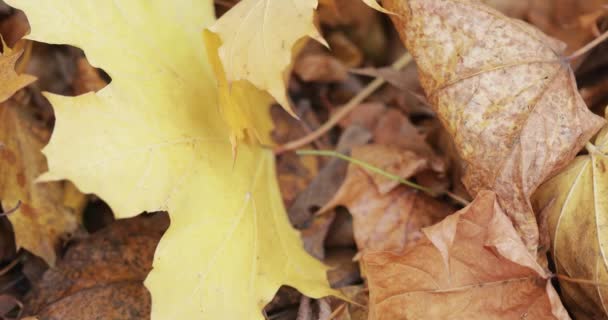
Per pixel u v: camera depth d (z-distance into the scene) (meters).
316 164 0.52
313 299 0.46
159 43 0.44
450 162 0.49
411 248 0.44
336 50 0.56
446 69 0.44
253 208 0.45
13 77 0.42
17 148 0.47
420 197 0.49
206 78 0.45
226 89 0.43
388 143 0.52
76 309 0.45
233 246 0.43
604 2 0.53
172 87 0.43
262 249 0.44
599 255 0.43
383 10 0.42
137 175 0.41
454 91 0.44
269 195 0.47
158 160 0.42
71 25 0.41
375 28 0.56
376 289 0.44
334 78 0.56
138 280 0.46
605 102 0.49
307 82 0.56
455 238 0.44
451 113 0.44
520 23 0.44
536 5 0.54
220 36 0.42
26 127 0.48
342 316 0.45
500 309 0.43
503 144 0.43
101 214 0.49
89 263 0.47
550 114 0.43
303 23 0.41
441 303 0.44
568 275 0.44
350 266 0.48
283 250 0.45
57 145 0.40
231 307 0.42
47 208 0.47
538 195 0.45
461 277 0.44
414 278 0.44
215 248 0.43
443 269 0.44
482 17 0.43
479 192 0.43
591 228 0.43
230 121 0.42
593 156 0.44
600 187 0.43
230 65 0.41
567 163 0.43
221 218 0.43
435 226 0.43
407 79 0.49
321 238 0.49
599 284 0.43
